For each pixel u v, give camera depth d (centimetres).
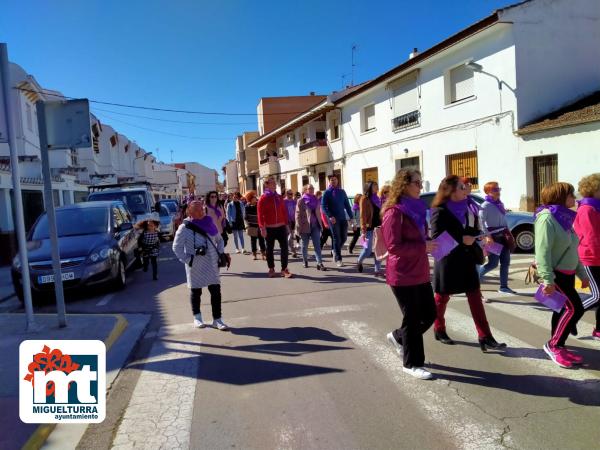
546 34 1294
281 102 4091
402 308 403
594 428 314
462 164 1507
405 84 1752
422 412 346
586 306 450
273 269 905
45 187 595
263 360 465
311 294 734
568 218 411
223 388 406
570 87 1321
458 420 333
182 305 721
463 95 1490
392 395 375
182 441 324
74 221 921
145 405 381
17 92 1736
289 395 385
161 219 1891
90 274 789
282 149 3378
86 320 634
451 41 1421
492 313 584
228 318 627
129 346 534
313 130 2730
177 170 7212
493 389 377
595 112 1104
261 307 673
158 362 476
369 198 866
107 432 345
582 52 1334
